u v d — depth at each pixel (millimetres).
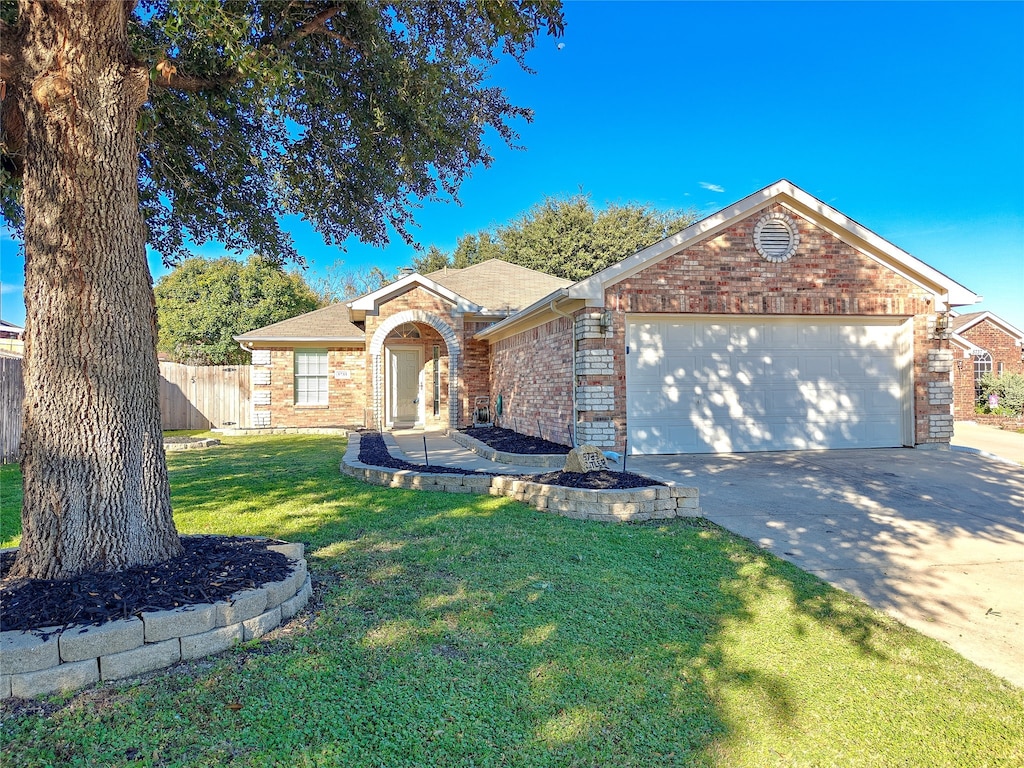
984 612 4211
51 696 2752
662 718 2795
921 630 3910
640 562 5012
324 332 18656
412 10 6375
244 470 10109
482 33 6676
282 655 3215
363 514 6617
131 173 3914
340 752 2439
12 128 4117
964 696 3078
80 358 3646
